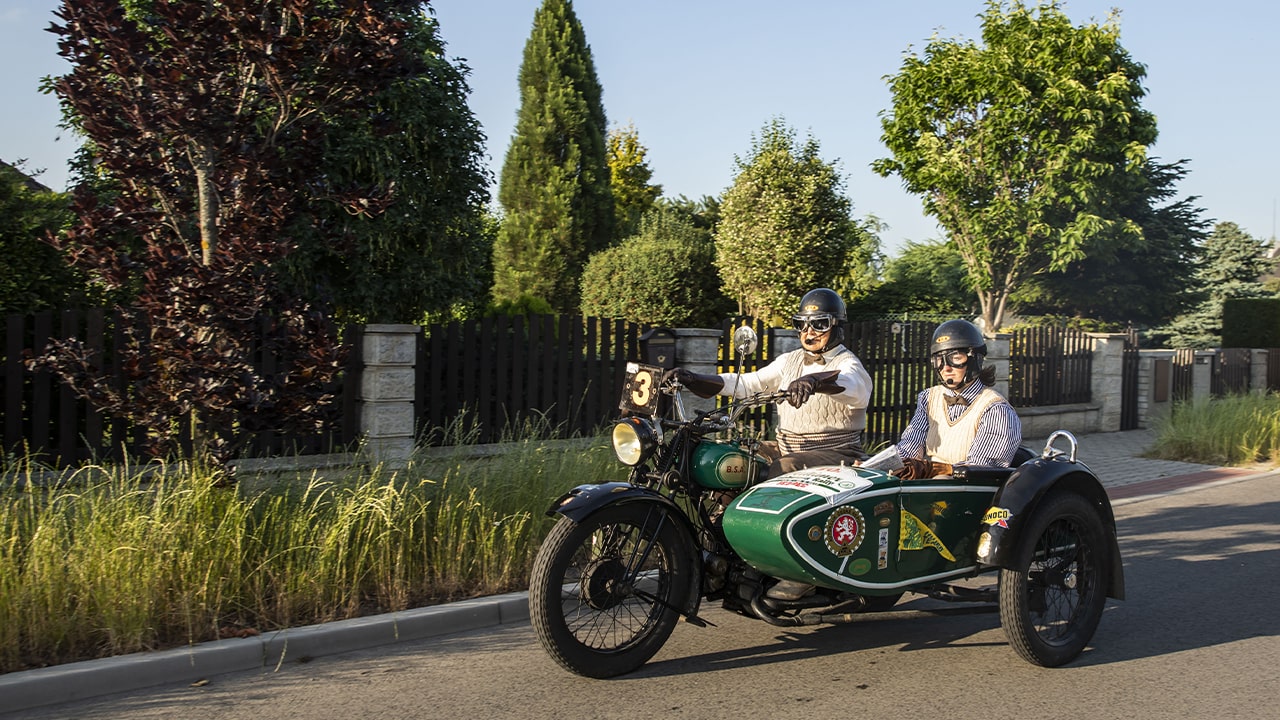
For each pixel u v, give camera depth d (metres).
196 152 5.56
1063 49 20.84
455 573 5.58
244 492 5.58
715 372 9.84
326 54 5.41
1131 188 21.97
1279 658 4.89
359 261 10.38
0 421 6.53
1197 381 17.30
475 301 13.07
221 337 5.54
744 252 21.48
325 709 4.09
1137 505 9.31
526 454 6.62
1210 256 33.41
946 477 4.69
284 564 5.23
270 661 4.63
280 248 5.33
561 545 4.28
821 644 5.09
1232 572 6.68
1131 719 4.07
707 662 4.77
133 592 4.64
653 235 23.30
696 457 4.66
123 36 5.21
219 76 5.36
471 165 11.50
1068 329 15.08
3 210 7.64
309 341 5.65
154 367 5.42
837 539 4.36
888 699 4.29
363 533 5.47
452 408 8.44
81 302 7.95
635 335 9.55
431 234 10.95
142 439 6.96
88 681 4.19
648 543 4.54
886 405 11.96
